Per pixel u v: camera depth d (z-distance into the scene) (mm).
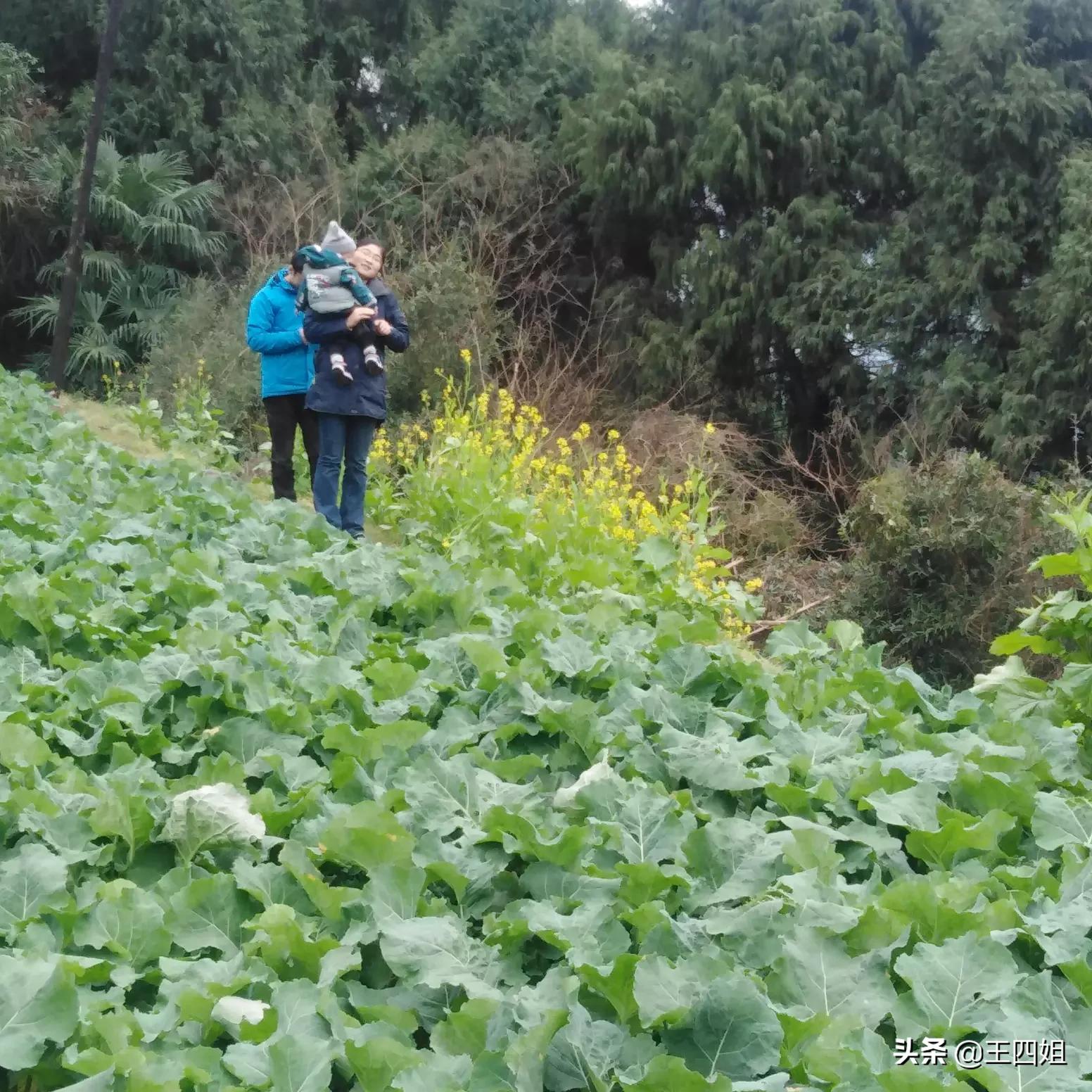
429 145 21297
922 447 16641
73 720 3086
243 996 2010
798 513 17531
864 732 3479
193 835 2492
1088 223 16297
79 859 2369
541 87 21969
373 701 3393
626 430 18609
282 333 7508
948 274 17688
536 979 2156
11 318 21406
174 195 20516
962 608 12000
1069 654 4016
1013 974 2078
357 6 25031
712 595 7121
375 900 2229
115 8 13555
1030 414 16391
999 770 3100
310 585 4660
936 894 2322
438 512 7445
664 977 1962
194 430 11164
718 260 19297
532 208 21094
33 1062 1746
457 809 2688
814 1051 1865
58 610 3816
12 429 7168
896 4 19578
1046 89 17500
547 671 3727
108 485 6180
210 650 3508
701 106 20031
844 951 2123
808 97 19062
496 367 18594
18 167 20406
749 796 2969
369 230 20609
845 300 18594
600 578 6059
